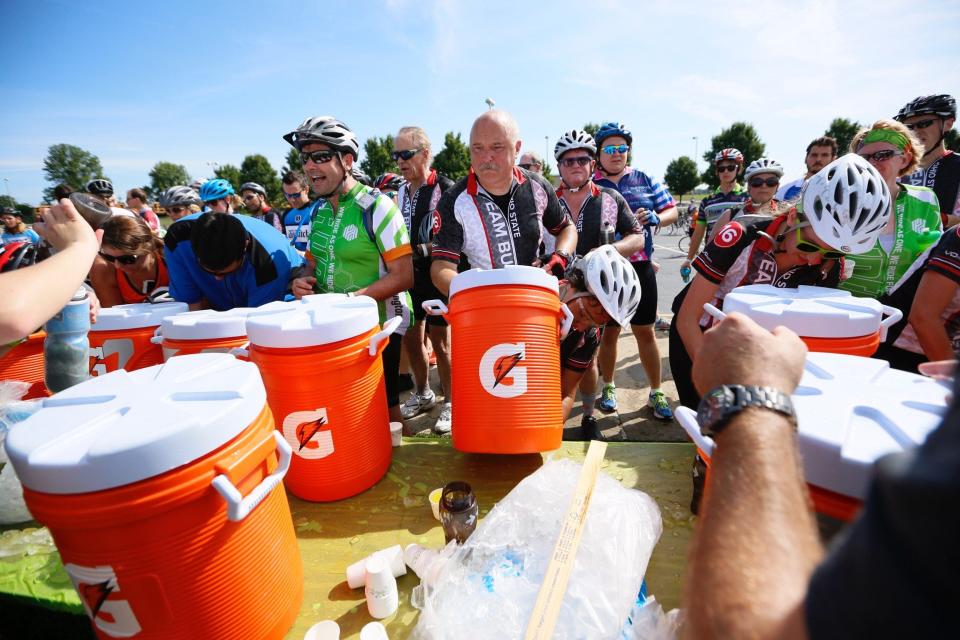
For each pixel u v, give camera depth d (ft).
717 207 16.29
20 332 2.75
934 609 0.84
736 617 1.28
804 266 5.43
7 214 26.02
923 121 9.66
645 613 3.01
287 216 18.63
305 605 3.42
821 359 3.13
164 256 7.28
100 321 5.63
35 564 3.70
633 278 5.46
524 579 3.14
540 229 7.37
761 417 1.73
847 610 0.99
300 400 4.12
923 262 6.53
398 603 3.37
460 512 3.81
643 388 13.42
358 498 4.57
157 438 2.35
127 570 2.45
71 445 2.40
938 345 5.59
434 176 12.67
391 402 8.02
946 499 0.82
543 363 4.54
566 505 3.63
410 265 7.17
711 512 1.60
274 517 3.05
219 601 2.71
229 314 5.18
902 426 2.19
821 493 2.15
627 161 13.87
